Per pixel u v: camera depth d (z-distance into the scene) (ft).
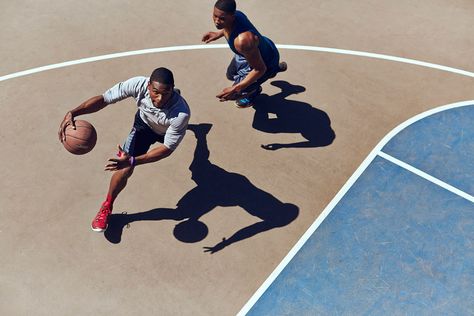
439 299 21.98
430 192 25.11
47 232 23.50
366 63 30.63
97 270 22.49
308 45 31.50
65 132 21.04
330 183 25.48
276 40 31.71
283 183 25.41
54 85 28.94
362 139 27.12
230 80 29.40
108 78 29.35
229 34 23.20
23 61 30.01
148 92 20.70
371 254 23.18
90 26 32.04
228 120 27.63
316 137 27.14
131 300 21.72
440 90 29.37
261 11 33.42
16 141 26.48
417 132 27.40
